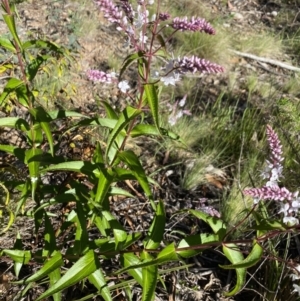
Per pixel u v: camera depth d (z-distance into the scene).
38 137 0.60
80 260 0.52
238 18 1.82
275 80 1.45
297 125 0.96
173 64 0.52
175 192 0.94
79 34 1.30
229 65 1.47
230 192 0.91
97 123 0.59
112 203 0.86
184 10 1.62
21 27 1.24
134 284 0.73
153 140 1.05
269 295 0.73
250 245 0.79
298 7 1.95
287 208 0.49
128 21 0.53
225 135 1.08
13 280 0.70
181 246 0.54
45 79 1.04
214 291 0.77
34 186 0.57
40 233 0.75
